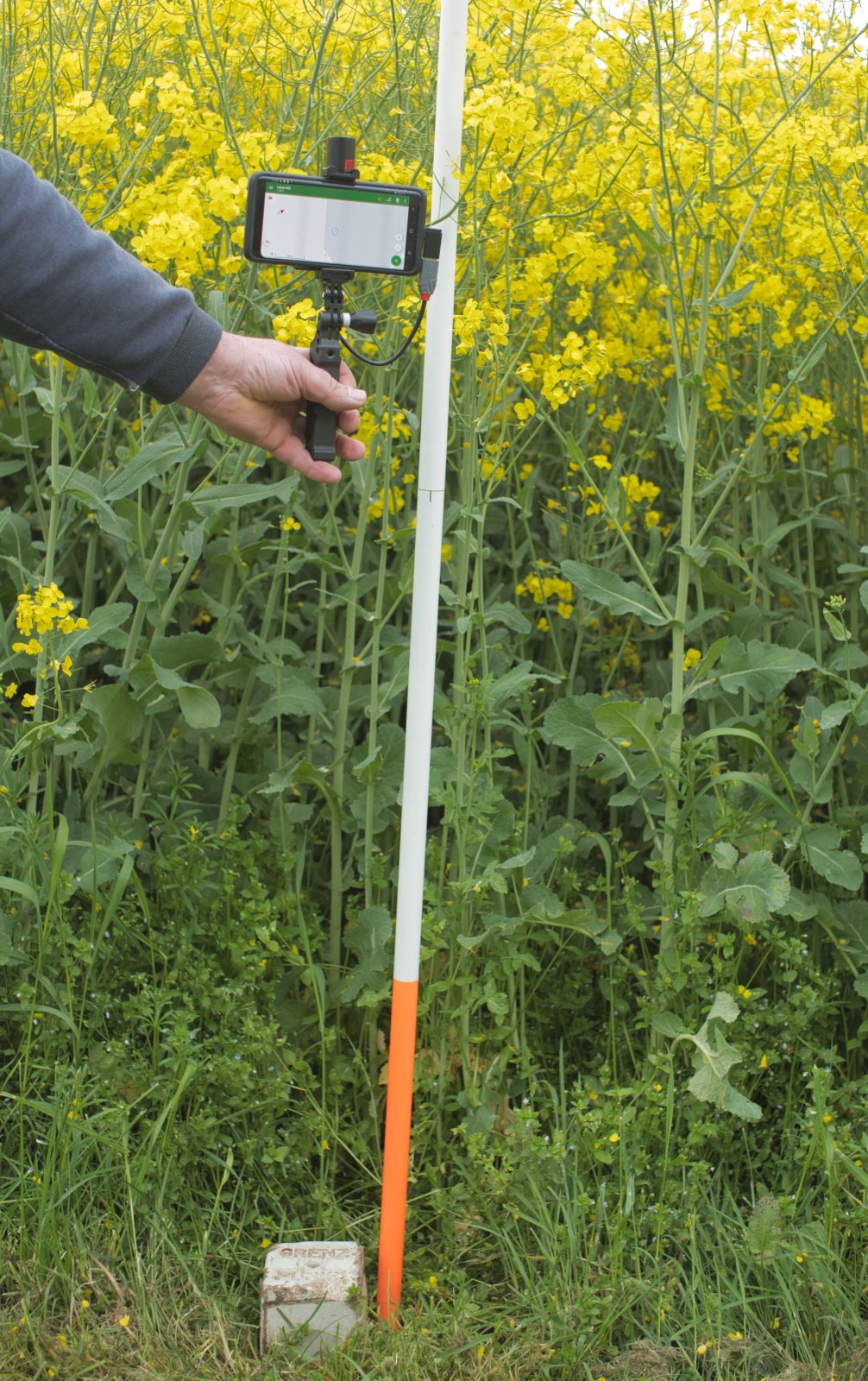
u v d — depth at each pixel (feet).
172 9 8.84
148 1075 7.53
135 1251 6.86
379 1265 6.88
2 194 4.79
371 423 8.15
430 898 8.14
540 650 11.07
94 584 10.41
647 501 10.70
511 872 8.41
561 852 8.45
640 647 11.46
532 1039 8.73
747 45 9.55
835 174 8.79
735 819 8.20
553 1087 8.50
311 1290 6.61
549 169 9.09
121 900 8.36
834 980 8.48
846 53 9.84
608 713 8.00
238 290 8.82
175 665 8.50
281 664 8.77
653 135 8.48
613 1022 8.14
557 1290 6.92
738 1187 7.84
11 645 9.02
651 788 9.82
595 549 10.37
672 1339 6.68
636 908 8.18
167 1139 7.19
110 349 5.22
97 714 8.28
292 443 6.00
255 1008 8.20
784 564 10.96
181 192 7.73
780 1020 7.91
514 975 8.76
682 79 9.95
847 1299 6.80
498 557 11.07
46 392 8.20
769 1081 8.13
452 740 8.30
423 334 8.45
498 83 7.91
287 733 9.77
